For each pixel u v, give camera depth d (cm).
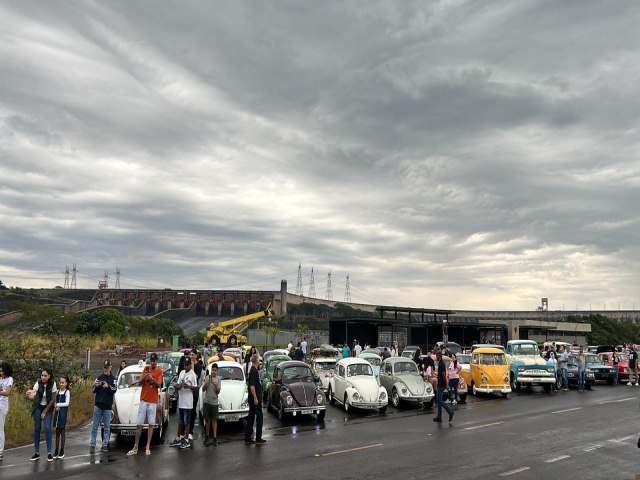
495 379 2336
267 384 2155
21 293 11769
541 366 2573
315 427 1659
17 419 1545
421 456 1220
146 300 15088
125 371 1645
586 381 2738
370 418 1838
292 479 1034
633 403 2147
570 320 10219
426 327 4644
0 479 1053
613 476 1042
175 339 4912
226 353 2762
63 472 1110
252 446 1370
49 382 1259
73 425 1717
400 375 2153
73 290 15188
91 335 5628
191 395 1396
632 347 3462
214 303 15025
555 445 1328
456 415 1866
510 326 5631
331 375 2275
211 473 1090
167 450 1332
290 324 12094
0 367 1270
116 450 1338
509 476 1041
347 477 1045
